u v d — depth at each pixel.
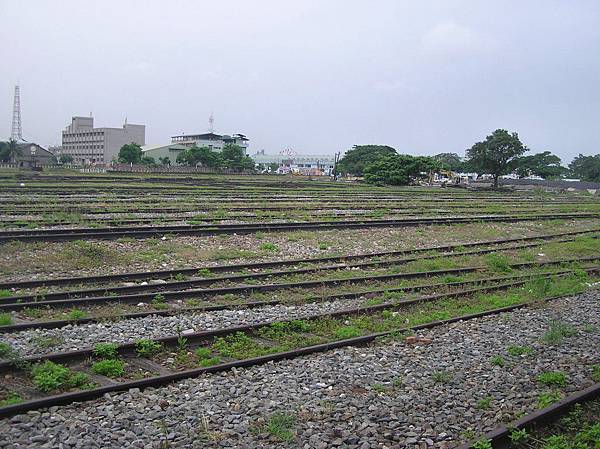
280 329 10.60
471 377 8.80
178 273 14.70
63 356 8.52
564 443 6.73
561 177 119.94
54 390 7.61
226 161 109.06
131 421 6.82
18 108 182.12
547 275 17.33
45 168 87.50
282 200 36.94
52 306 11.31
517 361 9.59
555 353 10.05
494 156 79.31
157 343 9.30
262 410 7.29
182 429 6.68
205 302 12.34
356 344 10.12
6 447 6.04
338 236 22.94
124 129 163.88
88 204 27.94
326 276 15.57
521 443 6.75
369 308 12.23
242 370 8.59
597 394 8.16
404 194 52.66
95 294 12.32
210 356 9.20
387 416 7.29
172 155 141.00
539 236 26.48
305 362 9.06
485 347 10.27
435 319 11.88
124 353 9.06
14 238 17.14
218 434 6.60
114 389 7.55
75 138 171.38
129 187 41.28
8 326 9.77
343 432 6.79
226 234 21.27
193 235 20.53
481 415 7.45
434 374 8.77
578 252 22.73
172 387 7.82
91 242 18.02
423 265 17.84
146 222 22.20
